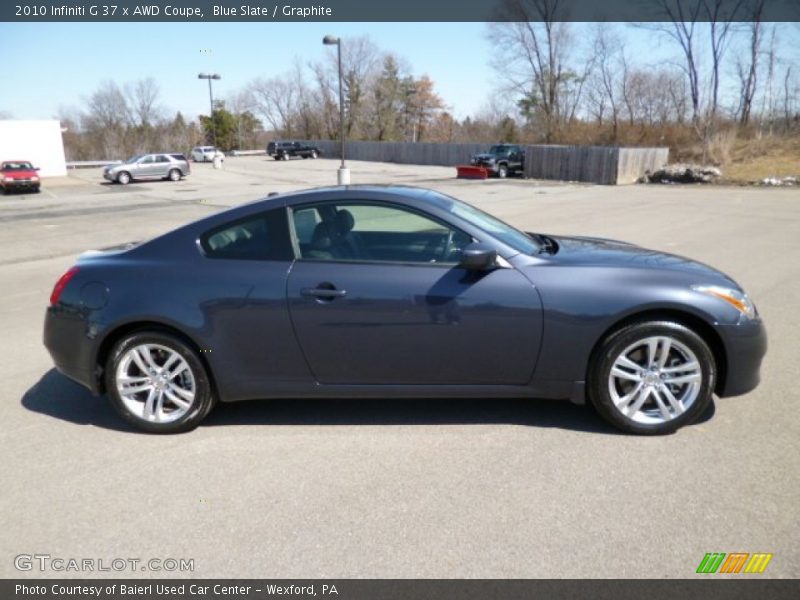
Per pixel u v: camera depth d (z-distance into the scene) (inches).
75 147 2460.6
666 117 1562.5
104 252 157.6
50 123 1464.1
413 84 2812.5
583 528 104.3
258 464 130.0
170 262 144.6
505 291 134.3
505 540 102.0
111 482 124.3
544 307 133.4
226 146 2869.1
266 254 142.6
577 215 581.6
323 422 149.4
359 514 110.7
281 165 1872.5
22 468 130.7
